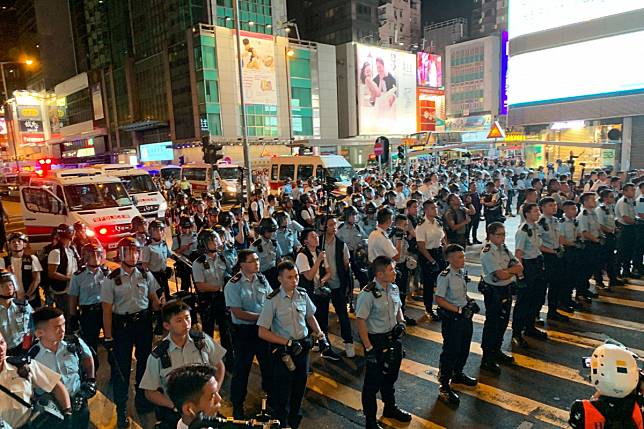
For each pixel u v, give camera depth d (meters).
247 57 45.53
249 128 46.25
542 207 6.81
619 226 8.65
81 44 68.38
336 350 6.39
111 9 58.41
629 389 2.20
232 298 4.62
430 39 83.50
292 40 50.00
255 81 46.25
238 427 2.09
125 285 4.65
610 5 22.45
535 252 6.16
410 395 5.09
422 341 6.52
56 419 3.12
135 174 16.16
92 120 67.25
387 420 4.59
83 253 5.46
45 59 78.94
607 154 23.86
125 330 4.65
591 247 7.53
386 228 6.66
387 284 4.31
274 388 4.18
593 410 2.32
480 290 5.56
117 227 12.16
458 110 73.75
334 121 54.00
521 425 4.39
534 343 6.23
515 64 26.95
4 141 71.56
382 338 4.26
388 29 75.38
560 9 24.41
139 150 57.47
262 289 4.79
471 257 11.28
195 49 44.16
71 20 70.75
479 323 7.13
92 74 64.50
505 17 78.44
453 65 73.94
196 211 11.31
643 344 6.03
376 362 4.20
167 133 51.94
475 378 5.37
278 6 50.16
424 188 14.17
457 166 30.25
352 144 51.50
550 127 26.22
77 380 3.57
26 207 13.10
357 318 4.23
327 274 5.86
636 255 9.12
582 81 23.89
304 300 4.36
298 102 50.12
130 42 56.16
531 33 25.83
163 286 7.08
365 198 11.83
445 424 4.48
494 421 4.49
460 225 9.23
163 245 7.17
